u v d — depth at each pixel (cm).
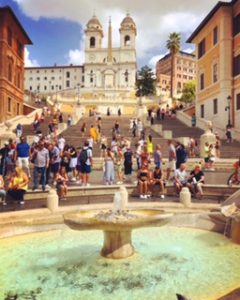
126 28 11819
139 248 796
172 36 7294
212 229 959
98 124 3009
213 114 3747
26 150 1473
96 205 1131
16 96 4172
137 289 567
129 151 1655
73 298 538
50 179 1606
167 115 4359
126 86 10650
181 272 642
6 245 834
